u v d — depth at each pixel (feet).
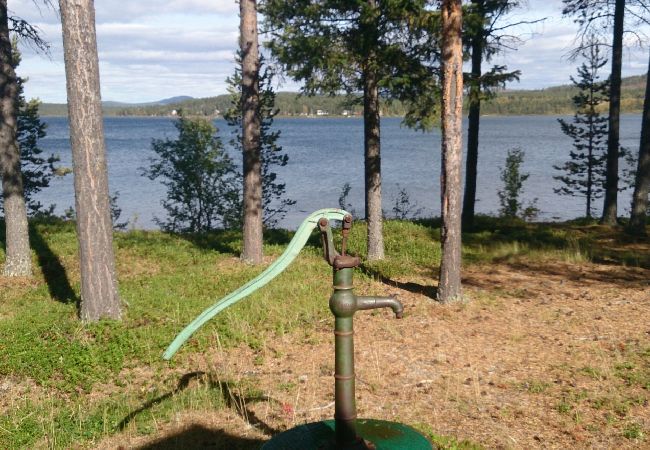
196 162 88.58
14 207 44.68
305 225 11.61
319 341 32.01
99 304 33.96
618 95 67.67
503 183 180.04
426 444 11.83
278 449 11.62
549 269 49.67
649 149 61.82
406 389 25.91
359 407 24.13
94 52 32.81
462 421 22.88
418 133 565.12
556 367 28.14
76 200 33.45
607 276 46.83
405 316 36.14
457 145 37.32
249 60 47.88
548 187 171.83
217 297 40.01
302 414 23.53
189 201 90.63
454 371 27.86
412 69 46.06
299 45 45.19
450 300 38.70
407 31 44.50
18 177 44.73
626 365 27.96
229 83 89.56
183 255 53.62
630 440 21.29
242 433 22.07
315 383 26.63
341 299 11.68
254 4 47.44
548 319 35.58
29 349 29.68
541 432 21.98
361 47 44.47
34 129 88.69
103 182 33.65
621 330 33.24
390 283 44.01
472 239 62.75
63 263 48.93
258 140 49.55
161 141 90.74
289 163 250.98
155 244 57.93
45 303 38.52
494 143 369.30
